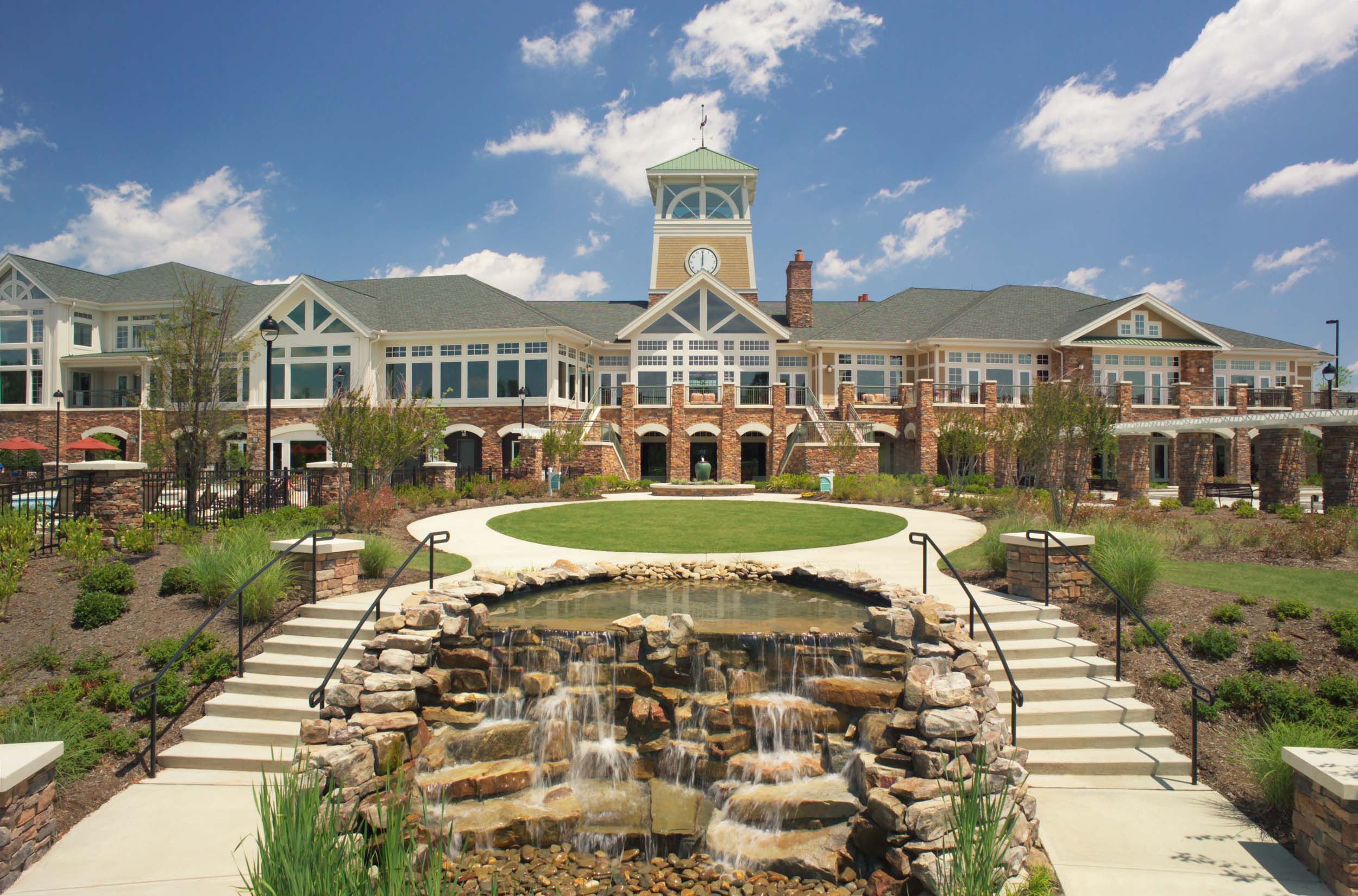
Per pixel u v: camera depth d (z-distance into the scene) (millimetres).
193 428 20156
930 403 37375
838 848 7172
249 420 37438
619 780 8453
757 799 7559
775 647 9117
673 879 6957
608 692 8938
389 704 8328
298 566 11531
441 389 38188
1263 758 7668
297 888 5551
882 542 17562
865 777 7355
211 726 8883
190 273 44438
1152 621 10820
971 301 47312
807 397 39688
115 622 11023
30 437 40625
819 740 8344
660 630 9148
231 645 10414
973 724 7301
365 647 8977
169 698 9266
